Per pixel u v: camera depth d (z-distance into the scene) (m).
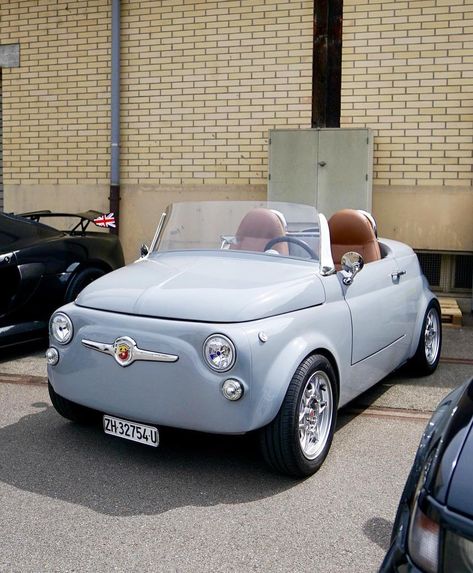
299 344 3.69
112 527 3.21
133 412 3.67
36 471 3.86
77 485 3.67
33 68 10.24
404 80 8.64
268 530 3.19
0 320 6.02
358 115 8.84
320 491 3.62
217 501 3.49
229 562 2.91
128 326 3.69
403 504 2.16
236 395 3.40
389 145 8.75
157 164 9.69
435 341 5.95
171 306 3.68
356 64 8.78
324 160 8.45
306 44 8.93
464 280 8.84
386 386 5.58
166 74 9.52
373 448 4.24
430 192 8.66
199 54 9.36
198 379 3.48
